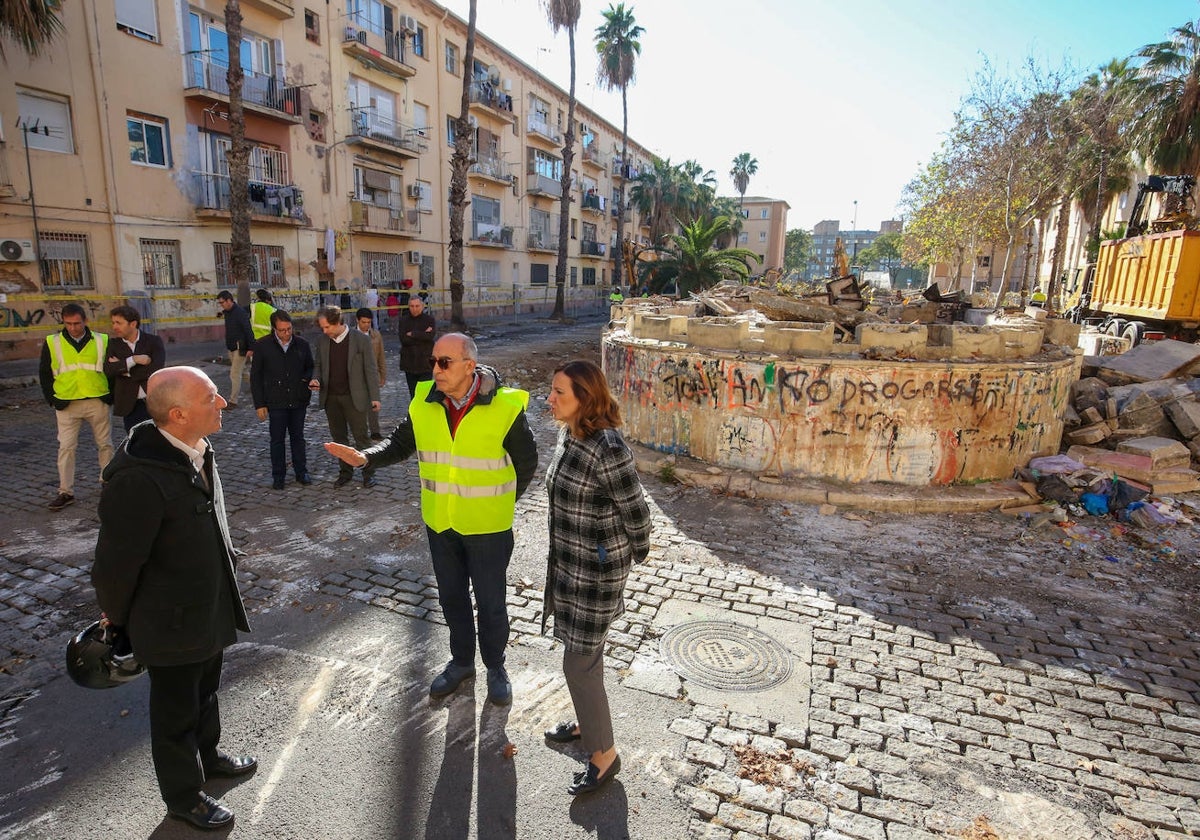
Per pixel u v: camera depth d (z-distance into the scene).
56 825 2.48
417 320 8.24
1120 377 8.31
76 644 2.30
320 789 2.69
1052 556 5.09
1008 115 24.14
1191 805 2.71
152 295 17.20
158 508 2.15
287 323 6.16
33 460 7.15
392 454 3.29
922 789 2.76
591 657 2.58
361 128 24.22
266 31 20.33
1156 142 23.19
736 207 54.09
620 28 36.94
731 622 4.05
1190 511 5.95
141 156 17.11
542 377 13.90
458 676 3.33
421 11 27.22
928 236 35.47
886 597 4.41
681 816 2.59
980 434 6.23
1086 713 3.28
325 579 4.52
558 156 40.44
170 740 2.39
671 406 7.01
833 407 6.19
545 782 2.75
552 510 2.64
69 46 15.17
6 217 14.38
